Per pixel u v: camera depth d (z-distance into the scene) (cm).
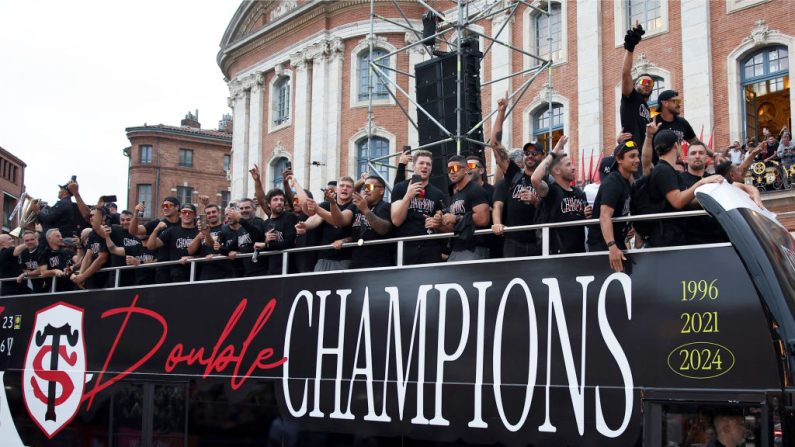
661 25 2516
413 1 3269
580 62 2694
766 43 2283
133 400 889
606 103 2641
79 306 987
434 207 779
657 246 599
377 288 702
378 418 678
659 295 550
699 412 519
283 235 860
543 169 685
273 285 784
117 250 1030
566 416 575
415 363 663
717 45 2389
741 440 501
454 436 629
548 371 589
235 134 4053
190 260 905
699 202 559
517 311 614
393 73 3312
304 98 3591
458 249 717
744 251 517
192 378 832
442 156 1221
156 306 892
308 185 3544
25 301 1064
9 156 5819
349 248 817
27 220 1362
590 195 925
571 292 589
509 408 604
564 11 2758
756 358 503
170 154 6134
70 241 1241
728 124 2347
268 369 766
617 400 553
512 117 2875
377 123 3347
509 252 700
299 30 3631
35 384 1015
